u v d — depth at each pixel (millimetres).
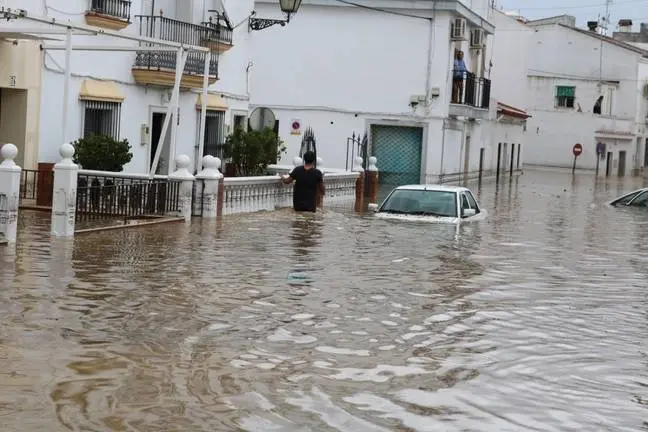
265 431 6332
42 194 18781
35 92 20859
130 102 24656
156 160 19688
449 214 20609
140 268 12586
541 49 73438
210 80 27672
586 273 14227
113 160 21156
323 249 15523
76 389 7051
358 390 7352
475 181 47938
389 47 40938
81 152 20875
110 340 8562
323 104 41625
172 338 8750
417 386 7531
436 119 40875
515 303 11328
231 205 21188
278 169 29047
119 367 7691
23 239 14680
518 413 6953
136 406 6727
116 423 6359
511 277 13414
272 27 41625
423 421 6668
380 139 41844
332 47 41375
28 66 20516
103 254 13672
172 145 20172
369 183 30766
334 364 8102
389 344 8930
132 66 24547
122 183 19422
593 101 70812
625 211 29000
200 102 28078
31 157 20875
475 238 18172
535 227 21859
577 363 8516
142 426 6324
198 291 11117
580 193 40969
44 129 21312
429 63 40656
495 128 54719
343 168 41469
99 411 6582
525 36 61781
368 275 12930
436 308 10766
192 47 20078
